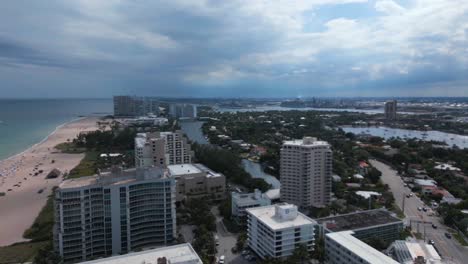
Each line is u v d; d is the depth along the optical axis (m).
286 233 158.50
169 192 181.25
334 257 153.00
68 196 160.50
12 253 175.88
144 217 177.38
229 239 192.62
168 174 188.75
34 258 166.62
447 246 182.38
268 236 161.00
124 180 177.12
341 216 198.62
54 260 155.75
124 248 172.38
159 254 121.19
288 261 146.12
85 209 163.88
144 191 176.25
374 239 175.50
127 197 170.00
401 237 185.62
